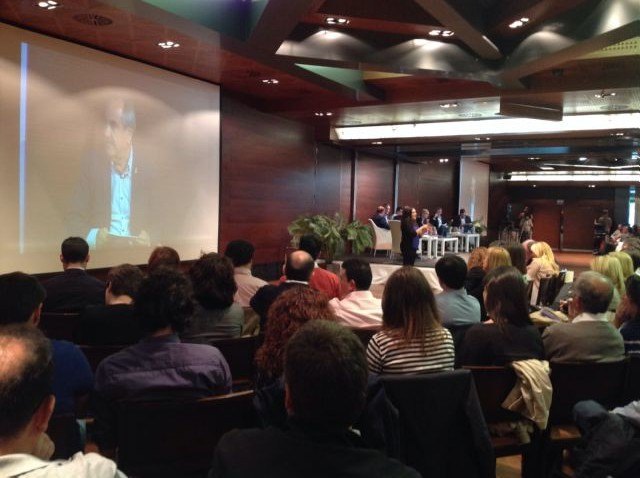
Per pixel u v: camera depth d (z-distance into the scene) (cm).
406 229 977
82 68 590
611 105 789
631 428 157
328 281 391
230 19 533
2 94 517
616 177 1934
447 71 610
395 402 166
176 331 183
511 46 581
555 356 229
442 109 867
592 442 162
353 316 286
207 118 768
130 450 159
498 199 2130
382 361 200
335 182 1242
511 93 734
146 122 673
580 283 238
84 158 600
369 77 788
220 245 820
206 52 606
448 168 1753
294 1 434
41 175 556
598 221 1953
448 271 283
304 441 93
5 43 516
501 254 393
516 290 226
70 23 518
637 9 418
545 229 2264
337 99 843
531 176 2075
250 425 170
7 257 527
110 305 255
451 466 173
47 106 558
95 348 229
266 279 943
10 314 186
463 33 518
